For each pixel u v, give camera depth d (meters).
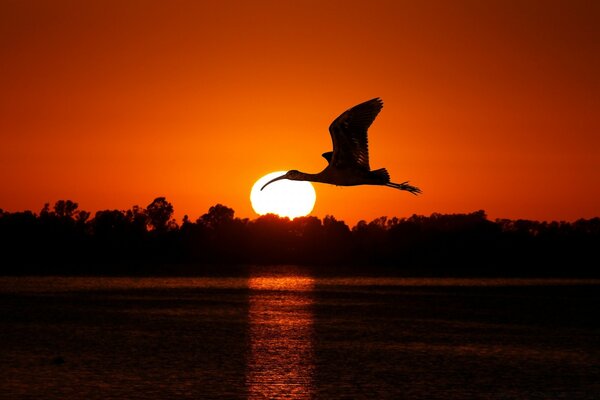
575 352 52.75
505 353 52.16
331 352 52.34
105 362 48.00
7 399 38.50
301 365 47.41
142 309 85.38
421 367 46.91
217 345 55.47
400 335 61.66
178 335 61.03
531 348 54.53
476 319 75.50
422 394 40.06
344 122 21.91
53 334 61.34
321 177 22.33
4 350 52.62
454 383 42.41
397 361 48.84
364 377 43.81
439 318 76.19
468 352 52.59
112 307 88.12
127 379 42.97
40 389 40.50
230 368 46.25
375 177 22.31
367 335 61.59
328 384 42.09
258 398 39.00
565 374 44.78
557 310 87.06
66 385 41.38
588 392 40.41
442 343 57.03
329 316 78.06
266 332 63.25
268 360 49.03
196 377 43.62
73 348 53.62
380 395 39.75
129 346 54.72
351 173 22.23
